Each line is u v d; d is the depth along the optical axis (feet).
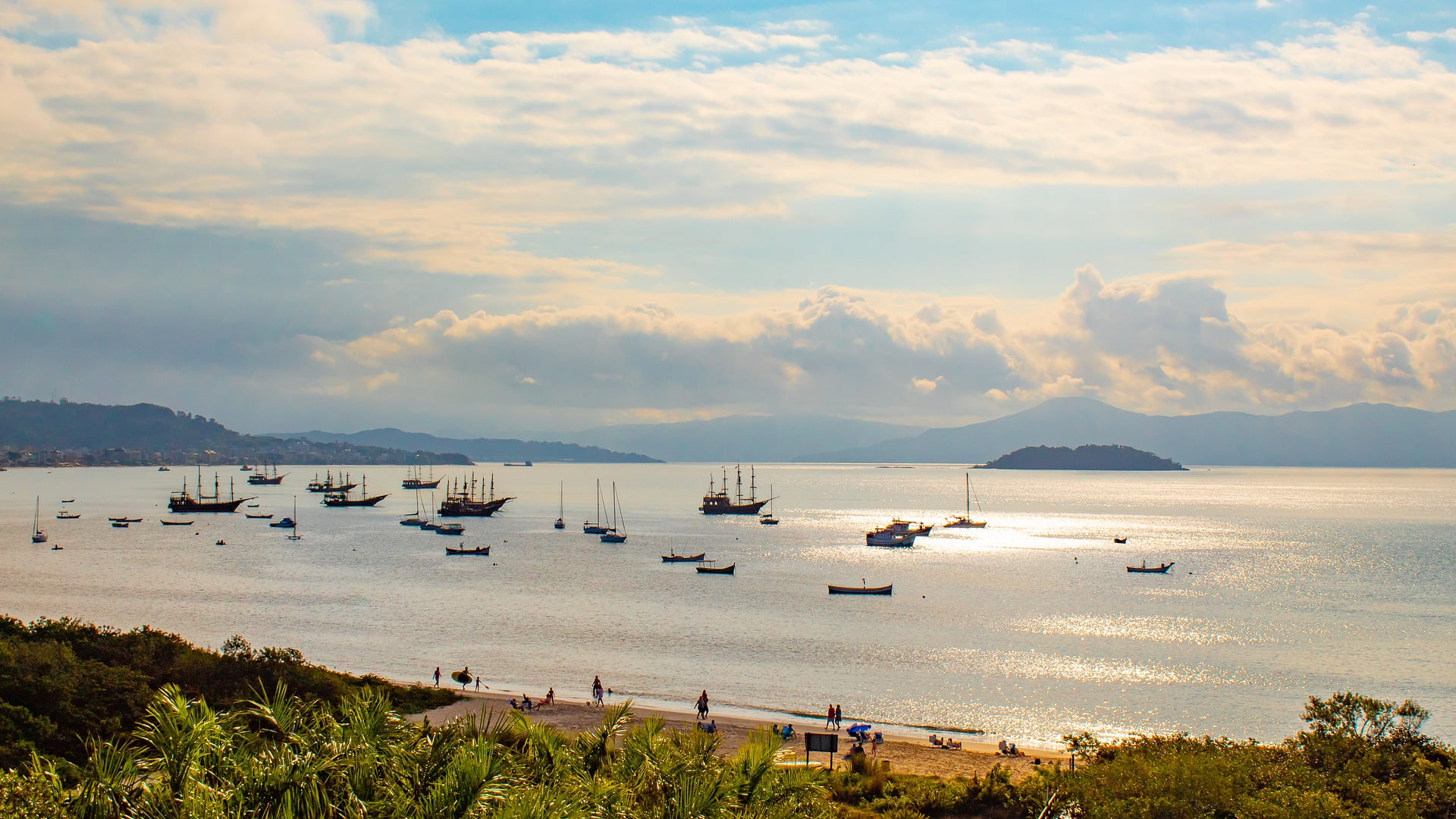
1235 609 494.18
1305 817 138.41
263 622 442.09
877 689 318.65
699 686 321.93
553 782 79.30
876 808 176.96
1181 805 142.92
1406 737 177.68
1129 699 308.19
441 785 68.28
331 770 69.46
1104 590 568.00
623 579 615.57
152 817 65.05
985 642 401.49
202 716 71.97
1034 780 175.63
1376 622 455.22
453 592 548.31
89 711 198.08
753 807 81.56
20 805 66.49
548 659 362.94
